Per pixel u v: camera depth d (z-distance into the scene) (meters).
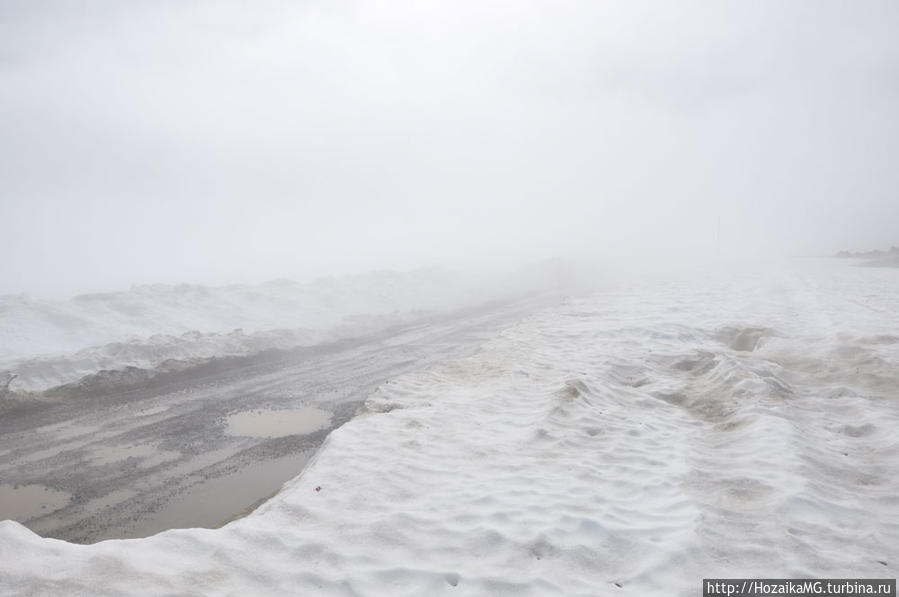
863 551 4.47
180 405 10.11
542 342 13.72
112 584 3.58
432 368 11.48
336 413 9.67
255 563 4.20
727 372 9.80
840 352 11.33
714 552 4.48
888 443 6.71
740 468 6.12
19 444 8.15
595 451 6.81
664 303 19.47
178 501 6.38
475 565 4.36
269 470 7.28
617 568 4.36
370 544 4.64
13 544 3.77
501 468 6.31
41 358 11.78
